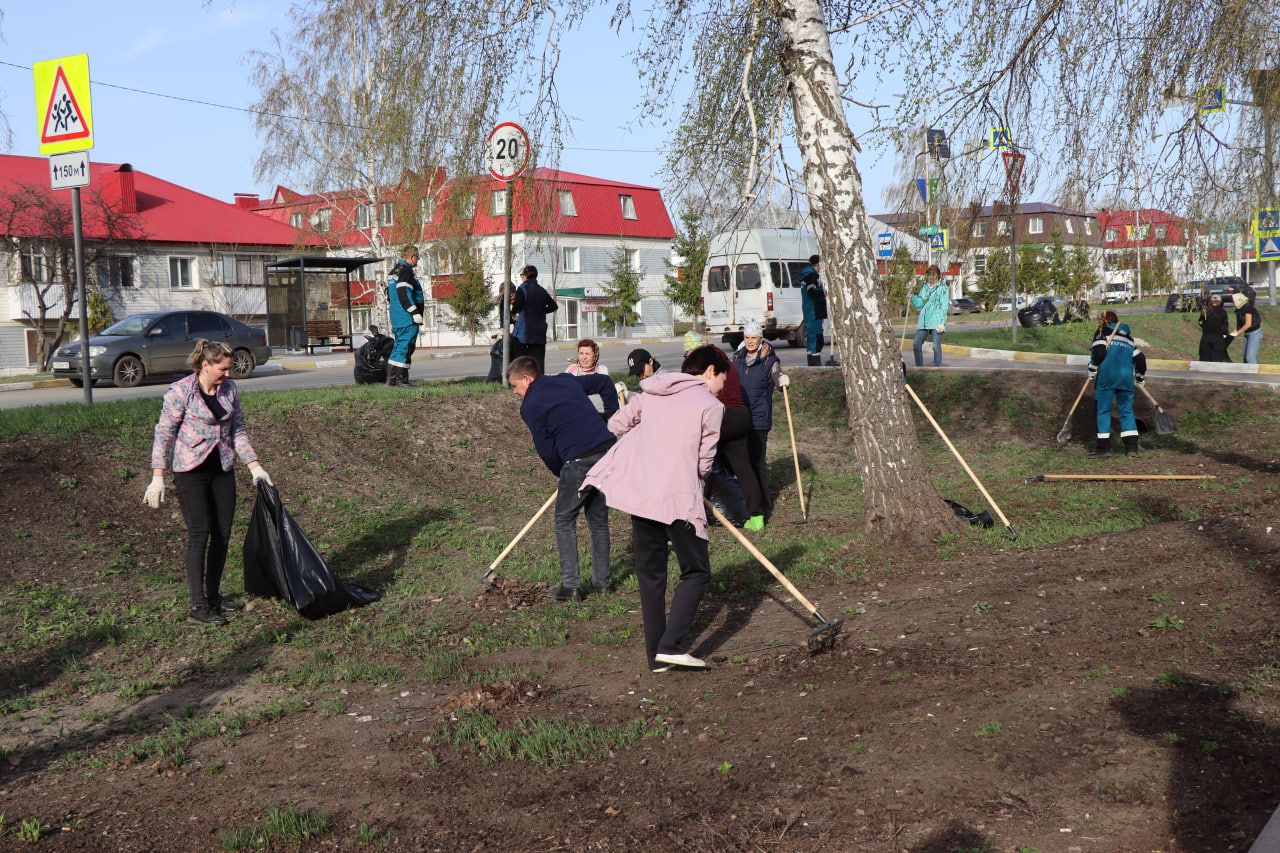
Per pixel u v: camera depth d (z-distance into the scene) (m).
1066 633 5.18
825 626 5.27
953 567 7.08
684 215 8.28
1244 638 4.92
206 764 4.47
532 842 3.51
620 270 44.53
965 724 4.08
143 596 7.21
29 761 4.63
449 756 4.32
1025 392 15.12
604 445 6.87
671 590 7.08
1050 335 26.09
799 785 3.72
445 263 32.38
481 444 12.00
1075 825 3.28
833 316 8.05
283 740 4.71
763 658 5.34
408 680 5.53
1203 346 19.50
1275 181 7.81
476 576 7.64
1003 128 8.41
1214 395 14.38
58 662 5.96
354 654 6.03
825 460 13.00
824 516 9.64
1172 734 3.81
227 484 6.75
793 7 7.68
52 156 10.23
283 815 3.79
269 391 13.09
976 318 38.56
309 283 33.81
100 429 10.17
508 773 4.10
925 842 3.24
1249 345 19.00
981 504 9.55
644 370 8.79
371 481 10.48
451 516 9.73
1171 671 4.48
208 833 3.80
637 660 5.60
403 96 8.10
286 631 6.46
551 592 7.03
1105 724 3.98
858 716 4.31
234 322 22.81
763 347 9.56
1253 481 9.59
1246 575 6.02
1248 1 7.19
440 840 3.59
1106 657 4.77
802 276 18.14
